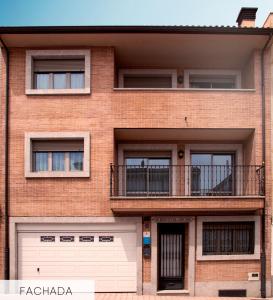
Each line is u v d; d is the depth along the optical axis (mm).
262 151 9438
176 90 9555
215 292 9258
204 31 9047
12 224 9352
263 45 9609
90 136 9492
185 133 9867
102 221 9352
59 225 9500
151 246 9359
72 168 9688
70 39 9430
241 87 10805
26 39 9391
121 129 9586
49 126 9516
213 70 10812
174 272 9648
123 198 8930
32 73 9750
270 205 9406
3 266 9227
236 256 9336
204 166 9805
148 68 10797
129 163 10438
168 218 9414
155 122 9461
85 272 9461
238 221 9523
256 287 9297
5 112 9539
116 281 9438
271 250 9352
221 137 10227
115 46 9734
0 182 9453
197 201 8938
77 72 9922
